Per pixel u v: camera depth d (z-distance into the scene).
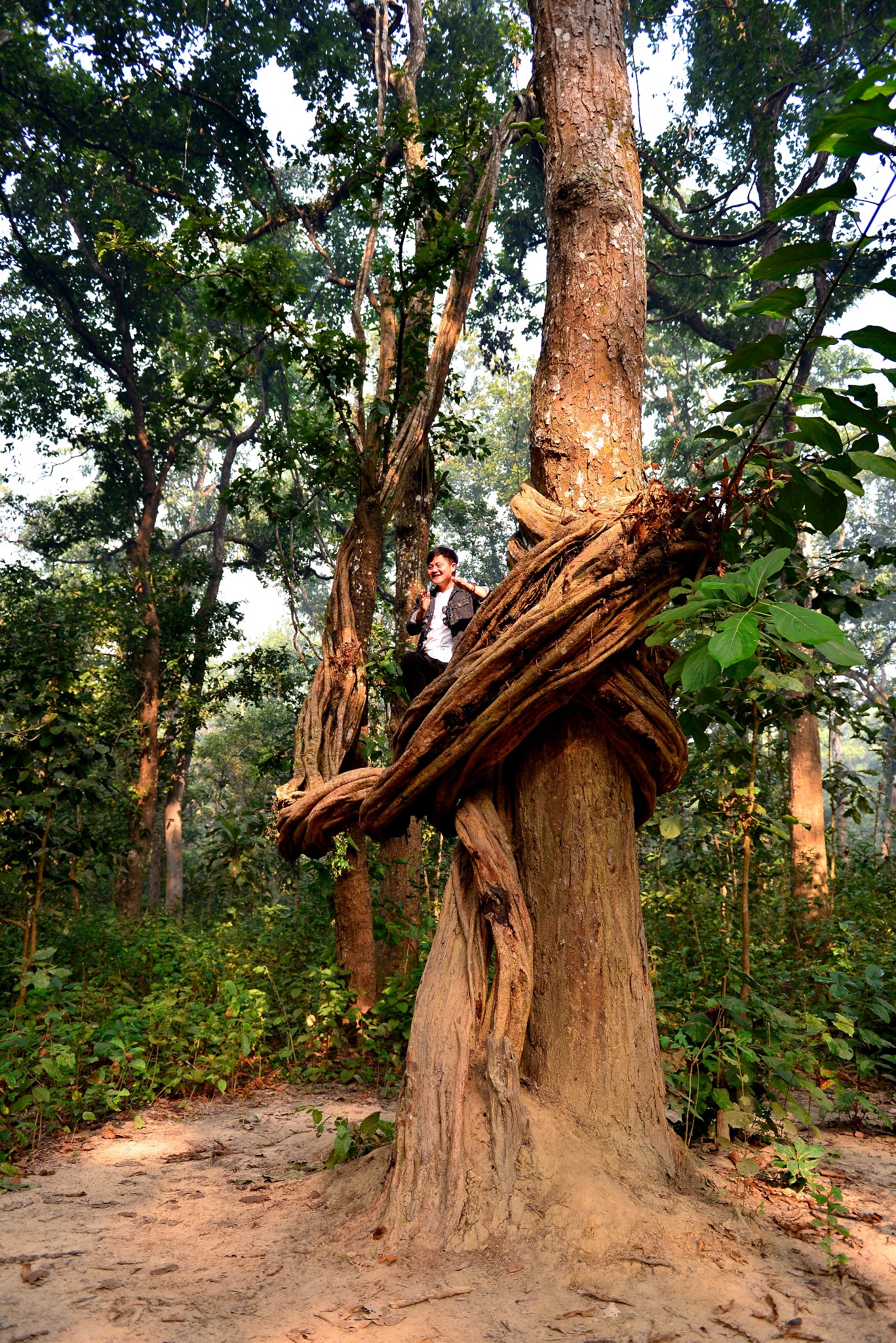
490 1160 2.95
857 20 15.32
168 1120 5.06
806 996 5.59
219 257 7.26
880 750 7.46
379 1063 6.55
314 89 16.83
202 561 19.73
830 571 5.08
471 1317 2.37
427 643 4.53
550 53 4.14
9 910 8.40
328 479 8.25
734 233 18.27
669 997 5.31
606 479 3.67
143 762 16.45
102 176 17.55
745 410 3.05
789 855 8.90
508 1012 3.21
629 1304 2.42
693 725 3.56
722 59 16.86
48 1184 3.79
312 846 5.29
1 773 6.44
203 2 15.52
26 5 15.26
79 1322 2.39
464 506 25.00
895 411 2.83
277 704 26.83
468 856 3.62
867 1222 3.22
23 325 20.05
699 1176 3.28
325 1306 2.46
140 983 8.05
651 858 7.85
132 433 20.23
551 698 3.29
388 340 8.77
